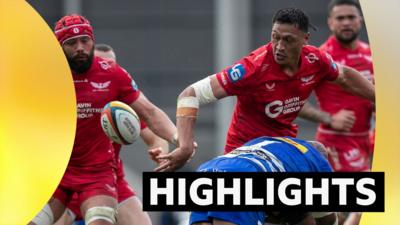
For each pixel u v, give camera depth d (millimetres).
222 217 22500
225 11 64938
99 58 26125
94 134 26094
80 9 67500
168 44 68562
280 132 25531
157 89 68125
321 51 25188
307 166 23656
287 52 24078
